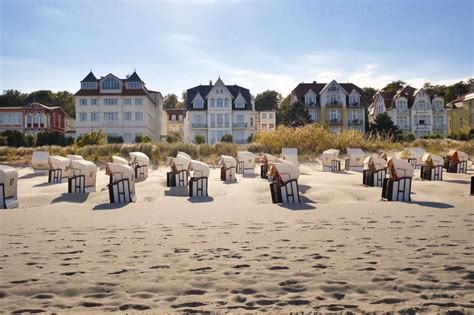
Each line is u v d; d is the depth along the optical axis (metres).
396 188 13.72
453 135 61.00
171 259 6.07
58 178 21.81
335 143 36.66
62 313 4.07
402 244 6.88
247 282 4.95
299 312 4.01
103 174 24.67
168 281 5.02
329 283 4.86
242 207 12.34
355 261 5.81
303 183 18.30
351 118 75.44
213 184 18.73
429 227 8.54
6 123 76.38
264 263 5.78
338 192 15.26
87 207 12.59
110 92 70.25
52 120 80.44
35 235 8.02
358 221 9.45
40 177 24.73
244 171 25.41
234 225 9.11
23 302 4.38
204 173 15.40
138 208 12.27
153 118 80.25
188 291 4.67
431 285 4.72
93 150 36.03
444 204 12.39
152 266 5.69
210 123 70.62
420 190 16.48
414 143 39.84
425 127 76.81
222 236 7.81
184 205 12.91
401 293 4.50
